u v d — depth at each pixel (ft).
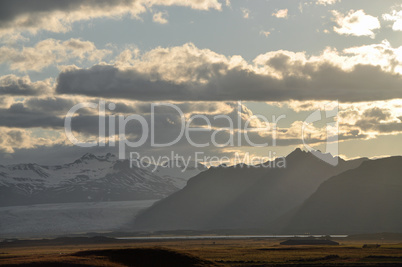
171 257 531.50
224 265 545.03
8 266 483.92
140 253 536.01
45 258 526.57
